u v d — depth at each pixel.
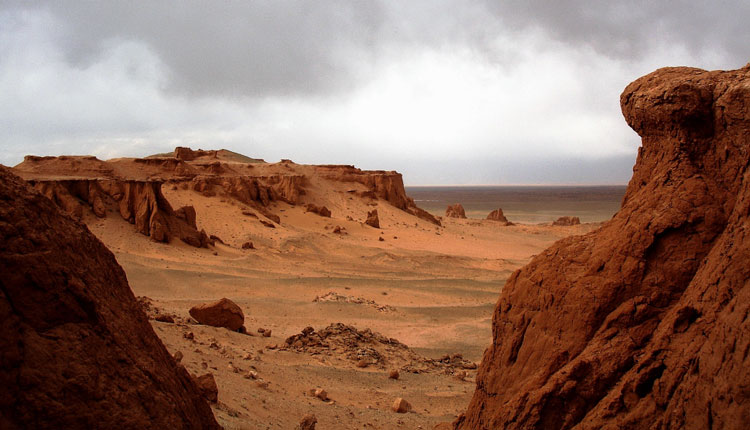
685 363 6.90
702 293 7.45
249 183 87.31
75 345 6.53
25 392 5.98
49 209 7.04
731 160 8.34
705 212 8.31
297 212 90.94
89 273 7.28
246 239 67.94
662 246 8.52
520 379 9.51
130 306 8.08
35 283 6.33
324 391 17.75
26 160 75.00
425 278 55.22
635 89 9.97
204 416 8.66
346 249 69.62
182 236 57.84
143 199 57.50
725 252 7.23
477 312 39.97
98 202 56.94
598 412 7.67
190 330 23.33
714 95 8.56
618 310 8.43
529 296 9.95
